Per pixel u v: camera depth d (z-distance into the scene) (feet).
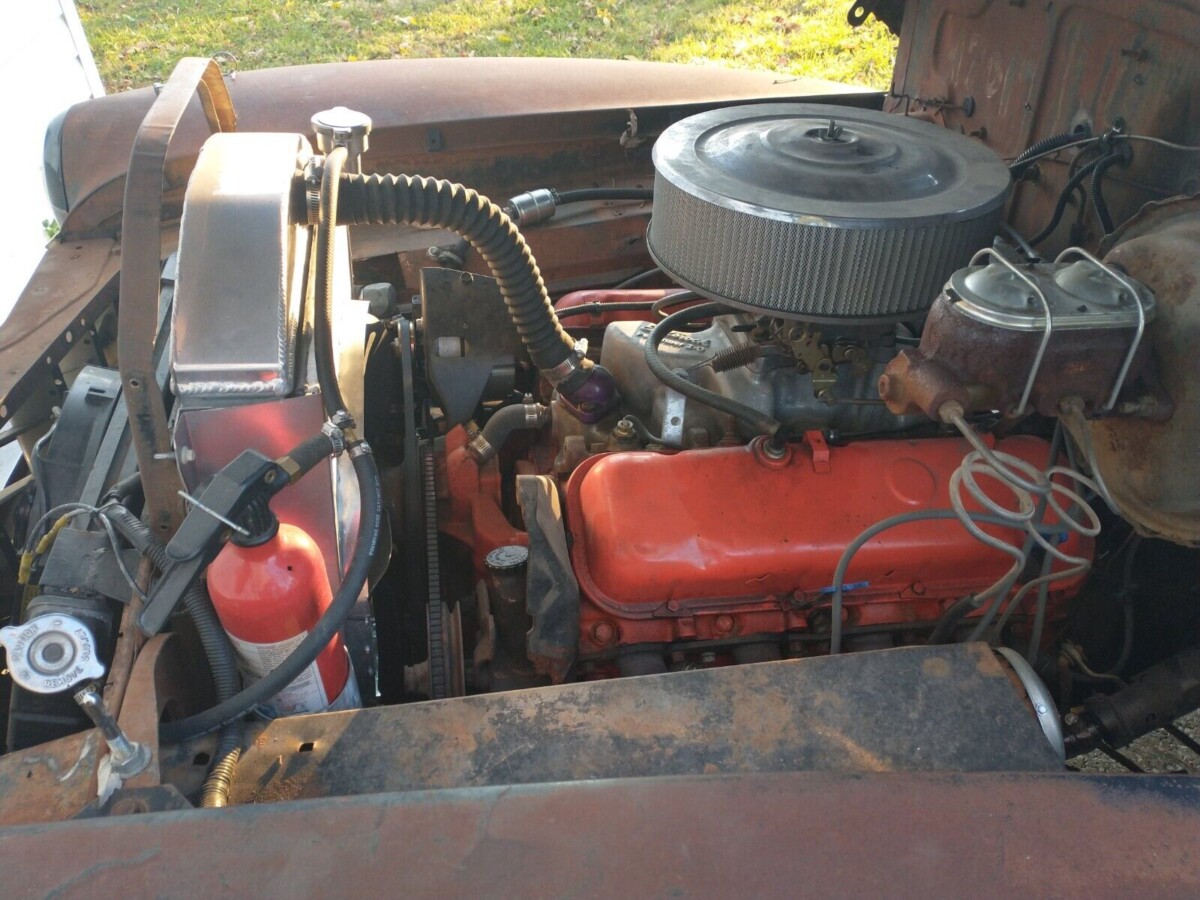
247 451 3.69
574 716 3.81
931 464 5.44
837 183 4.99
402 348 6.27
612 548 5.12
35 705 4.11
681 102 8.79
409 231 8.21
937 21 7.73
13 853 2.66
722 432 6.01
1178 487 4.32
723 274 5.12
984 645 4.13
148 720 3.48
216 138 4.65
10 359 5.98
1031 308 4.01
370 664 4.75
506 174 8.64
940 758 3.71
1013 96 6.74
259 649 3.83
